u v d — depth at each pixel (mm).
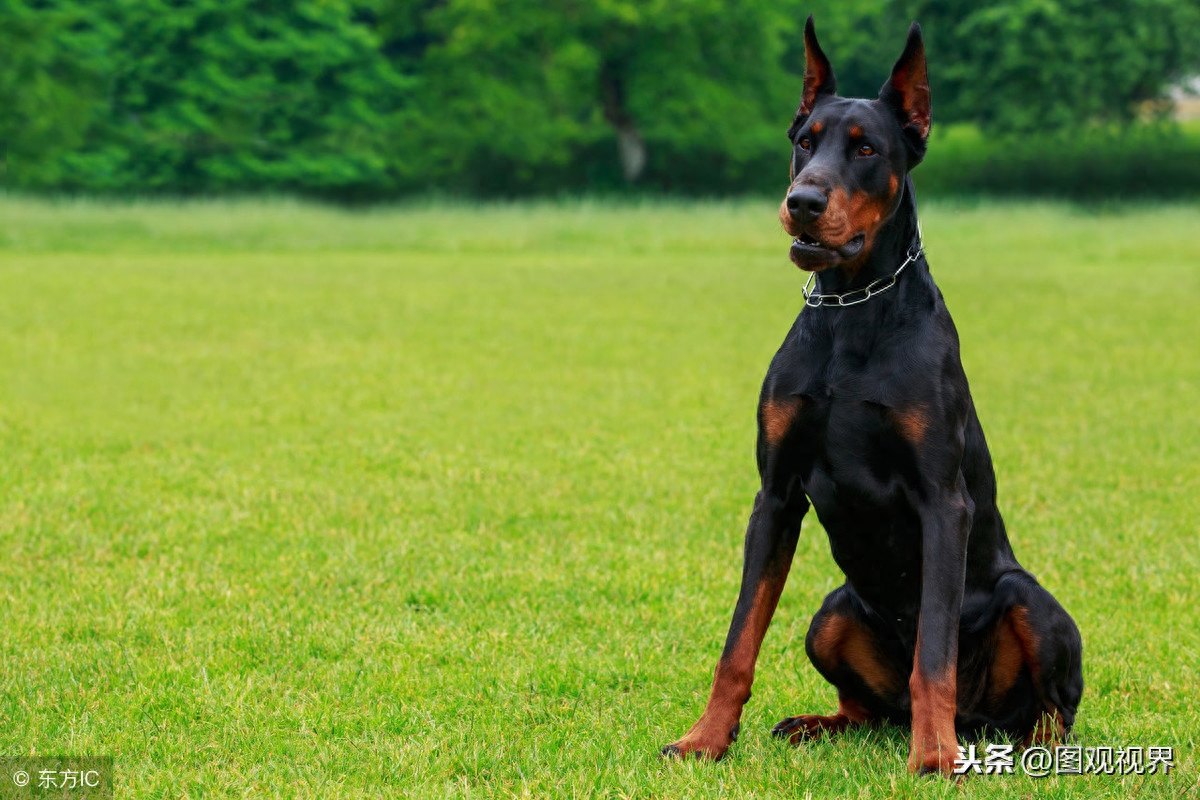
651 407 12875
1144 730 5043
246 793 4262
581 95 56594
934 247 34594
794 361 4707
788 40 60281
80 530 8062
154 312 20156
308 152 55281
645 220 41125
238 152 54219
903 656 4910
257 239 36719
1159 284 25078
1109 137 57656
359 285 24812
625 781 4332
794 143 4941
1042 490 9469
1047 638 4570
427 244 36125
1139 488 9523
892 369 4516
